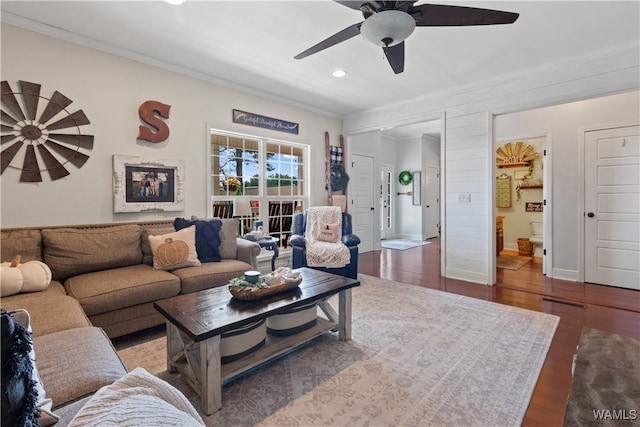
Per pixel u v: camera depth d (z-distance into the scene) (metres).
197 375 1.78
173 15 2.54
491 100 3.84
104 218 3.06
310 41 2.93
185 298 2.04
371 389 1.82
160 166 3.39
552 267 4.29
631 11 2.42
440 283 3.99
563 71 3.31
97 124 3.01
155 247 2.81
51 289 2.22
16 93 2.61
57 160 2.80
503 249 6.34
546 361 2.12
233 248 3.29
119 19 2.60
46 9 2.47
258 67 3.55
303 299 2.02
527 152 6.14
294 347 2.11
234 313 1.80
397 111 4.85
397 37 1.84
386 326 2.67
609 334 2.51
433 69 3.54
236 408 1.67
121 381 0.78
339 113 5.47
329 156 5.35
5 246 2.37
